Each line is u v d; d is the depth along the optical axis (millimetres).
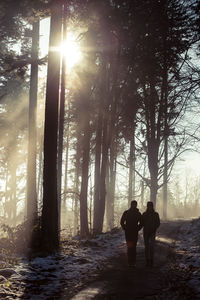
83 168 24531
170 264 11547
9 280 8766
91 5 17703
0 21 25375
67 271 10367
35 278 9266
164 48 22766
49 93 14820
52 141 14695
